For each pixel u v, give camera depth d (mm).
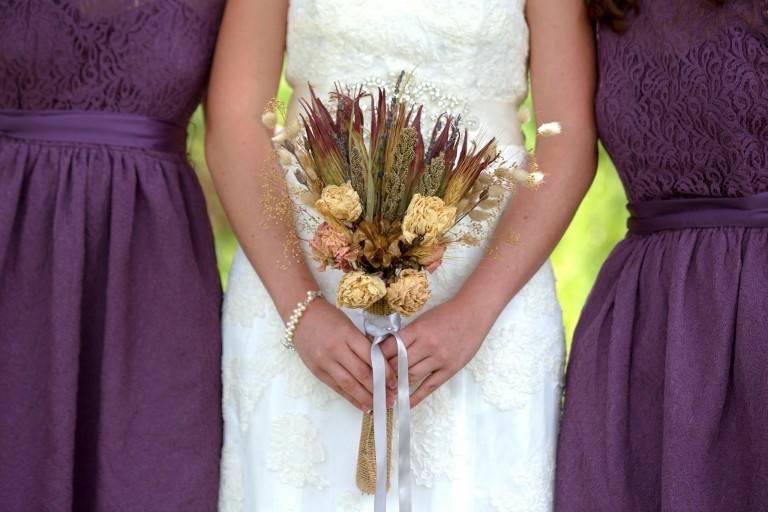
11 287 3158
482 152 2791
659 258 3170
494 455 3252
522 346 3283
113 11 3182
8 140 3225
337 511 3225
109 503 3184
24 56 3164
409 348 2967
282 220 3146
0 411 3150
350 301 2738
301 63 3336
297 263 3193
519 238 3221
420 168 2734
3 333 3150
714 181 3074
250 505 3291
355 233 2750
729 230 3059
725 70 3002
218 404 3416
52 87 3201
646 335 3148
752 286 2961
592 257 6664
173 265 3281
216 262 3508
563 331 3467
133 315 3248
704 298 3045
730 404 2986
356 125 2756
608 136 3293
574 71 3342
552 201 3273
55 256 3139
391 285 2785
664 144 3146
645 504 3123
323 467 3234
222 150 3330
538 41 3359
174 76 3283
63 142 3213
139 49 3221
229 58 3363
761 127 2979
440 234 2738
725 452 2986
